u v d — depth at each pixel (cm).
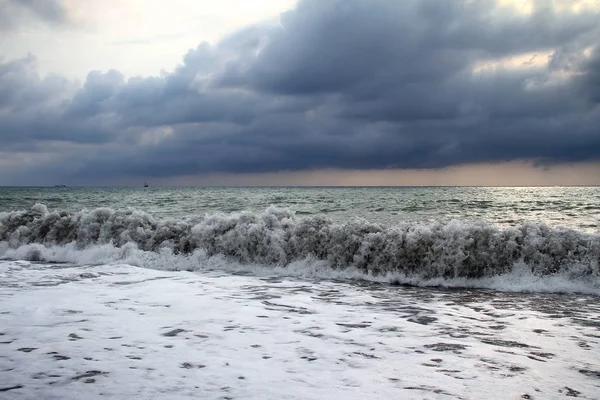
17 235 1109
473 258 768
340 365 350
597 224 1948
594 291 683
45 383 308
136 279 735
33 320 475
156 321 478
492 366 351
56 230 1093
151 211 2902
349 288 706
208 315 508
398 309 557
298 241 897
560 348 401
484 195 6350
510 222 2102
